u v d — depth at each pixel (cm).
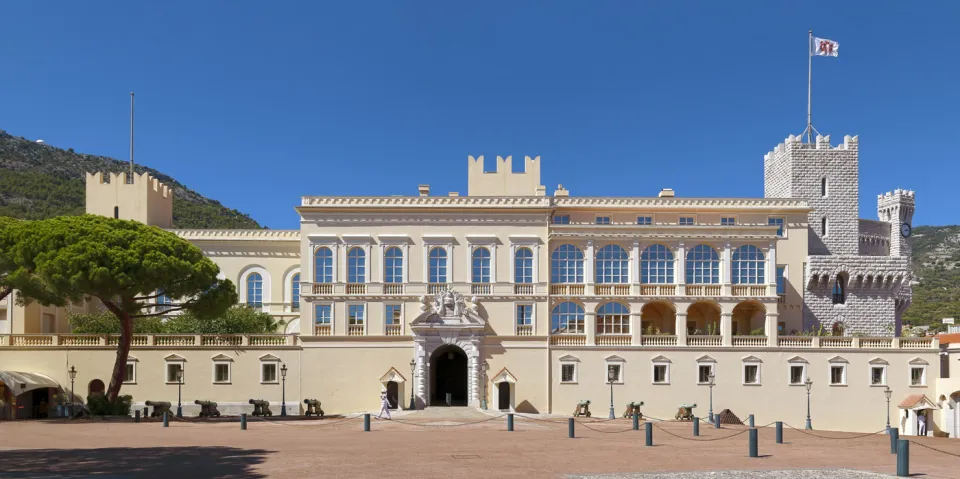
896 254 10762
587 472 3256
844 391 7562
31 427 5381
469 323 7431
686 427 6066
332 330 7556
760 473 3269
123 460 3509
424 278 7619
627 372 7556
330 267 7625
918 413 7375
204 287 6712
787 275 8256
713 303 7662
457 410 7006
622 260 7688
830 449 4462
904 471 3231
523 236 7669
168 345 7494
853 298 8356
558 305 7669
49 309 8119
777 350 7575
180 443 4319
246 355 7538
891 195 10919
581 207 7944
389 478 3003
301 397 7500
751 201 8181
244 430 5241
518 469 3309
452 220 7700
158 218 9012
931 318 19125
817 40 9125
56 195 17738
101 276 6025
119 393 7331
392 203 7700
